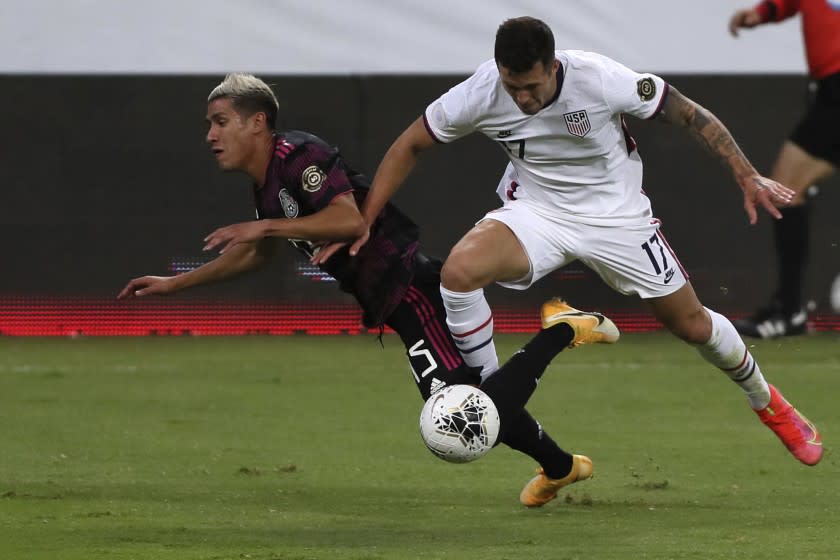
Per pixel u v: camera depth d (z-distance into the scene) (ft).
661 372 119.55
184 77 150.82
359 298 60.59
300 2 150.30
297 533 53.16
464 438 53.52
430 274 60.08
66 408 96.84
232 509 59.16
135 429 86.48
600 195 58.85
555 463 59.31
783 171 134.72
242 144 57.16
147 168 151.12
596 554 48.03
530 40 53.62
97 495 62.75
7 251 151.74
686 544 50.08
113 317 153.07
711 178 149.79
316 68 150.82
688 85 149.07
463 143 151.12
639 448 77.87
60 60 150.30
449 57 150.71
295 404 98.78
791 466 71.36
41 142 150.51
